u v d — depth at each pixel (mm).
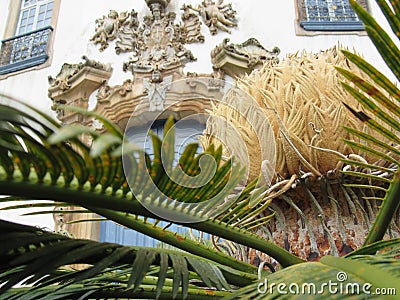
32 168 542
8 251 600
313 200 1118
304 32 6875
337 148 1145
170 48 6762
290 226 1171
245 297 564
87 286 766
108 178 550
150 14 7246
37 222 5980
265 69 1438
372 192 1150
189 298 755
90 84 6754
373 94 689
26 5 8711
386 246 741
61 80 6941
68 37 7598
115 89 6578
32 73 7434
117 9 7473
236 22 7035
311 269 586
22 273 569
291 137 1152
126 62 6793
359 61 674
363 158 1131
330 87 1226
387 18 647
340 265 606
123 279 769
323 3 7188
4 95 434
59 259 582
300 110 1178
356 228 1109
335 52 1448
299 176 1137
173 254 696
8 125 480
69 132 393
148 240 5719
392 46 648
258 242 767
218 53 6488
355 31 6793
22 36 7965
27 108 447
